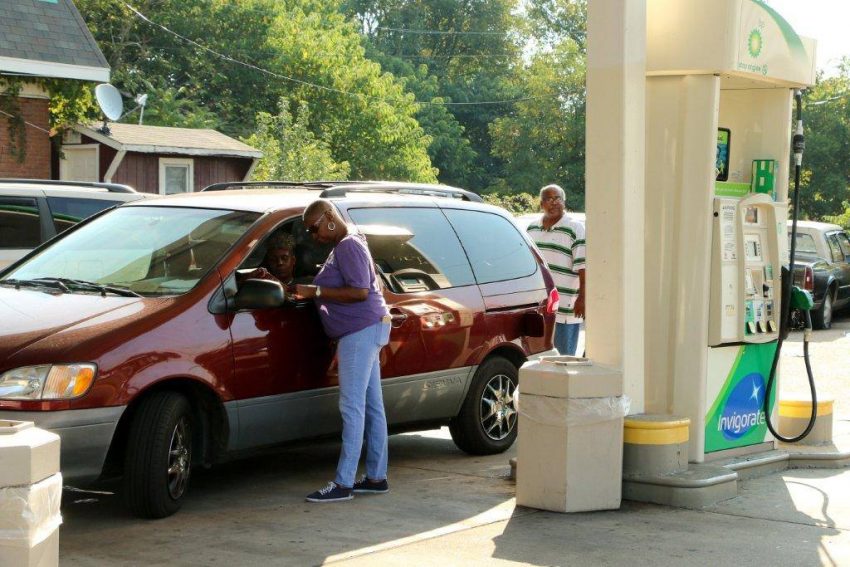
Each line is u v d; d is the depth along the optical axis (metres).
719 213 7.52
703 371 7.54
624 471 7.13
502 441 8.84
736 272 7.70
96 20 44.59
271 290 6.71
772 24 7.65
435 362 8.11
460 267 8.52
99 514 6.73
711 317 7.57
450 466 8.37
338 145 50.34
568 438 6.76
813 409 8.09
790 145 8.43
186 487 6.80
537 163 69.62
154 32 46.72
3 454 4.21
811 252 20.88
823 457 8.20
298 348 7.20
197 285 6.86
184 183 27.42
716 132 7.48
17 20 21.25
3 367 6.09
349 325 7.02
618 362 7.22
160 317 6.57
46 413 6.01
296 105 49.31
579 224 10.17
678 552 5.98
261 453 7.23
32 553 4.25
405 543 6.14
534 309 8.95
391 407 7.84
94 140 25.64
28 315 6.55
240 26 49.12
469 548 6.05
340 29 55.84
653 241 7.60
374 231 7.89
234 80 48.44
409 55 80.19
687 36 7.27
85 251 7.52
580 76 69.62
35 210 11.00
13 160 21.41
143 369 6.34
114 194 11.62
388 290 7.86
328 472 8.11
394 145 52.22
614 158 7.13
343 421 7.14
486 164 76.69
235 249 7.10
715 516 6.75
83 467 6.15
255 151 28.16
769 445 8.28
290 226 7.51
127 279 7.12
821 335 19.42
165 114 41.31
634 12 7.11
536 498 6.92
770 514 6.80
